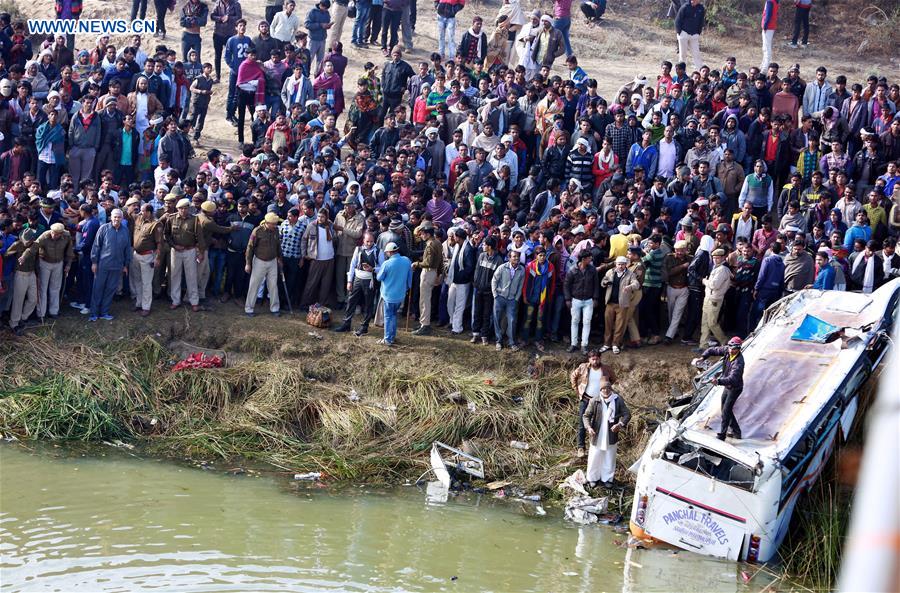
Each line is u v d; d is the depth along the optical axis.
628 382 22.67
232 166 25.61
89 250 23.86
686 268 23.28
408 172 26.11
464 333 24.48
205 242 24.34
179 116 31.69
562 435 21.12
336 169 27.11
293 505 18.69
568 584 15.78
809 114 29.72
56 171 27.48
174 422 21.58
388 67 31.62
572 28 44.03
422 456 20.72
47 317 23.91
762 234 24.11
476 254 23.91
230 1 35.66
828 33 43.91
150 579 15.46
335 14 37.41
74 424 21.19
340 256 25.09
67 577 15.44
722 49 42.28
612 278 22.97
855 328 19.81
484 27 42.28
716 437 16.92
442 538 17.50
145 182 26.00
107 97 27.62
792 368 18.83
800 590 15.62
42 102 29.81
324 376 23.02
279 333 23.95
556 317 23.81
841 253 23.11
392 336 23.75
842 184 25.67
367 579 15.81
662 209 24.38
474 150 26.89
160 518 17.80
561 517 18.61
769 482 15.98
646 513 17.09
